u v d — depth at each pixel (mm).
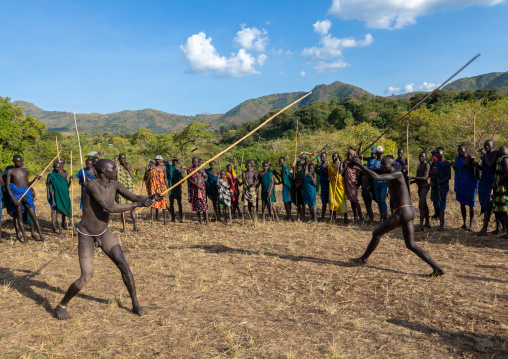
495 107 23312
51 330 3875
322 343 3465
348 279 5211
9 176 7898
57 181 8672
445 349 3297
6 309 4434
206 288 5016
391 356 3205
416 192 15586
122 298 4707
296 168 10211
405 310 4148
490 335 3500
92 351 3432
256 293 4812
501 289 4621
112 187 4301
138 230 9250
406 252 6473
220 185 9914
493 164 7215
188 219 10992
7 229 9656
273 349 3371
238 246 7355
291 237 8008
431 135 26516
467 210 10641
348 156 9141
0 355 3371
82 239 4176
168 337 3664
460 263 5742
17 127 28266
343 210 9406
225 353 3326
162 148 42219
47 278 5598
